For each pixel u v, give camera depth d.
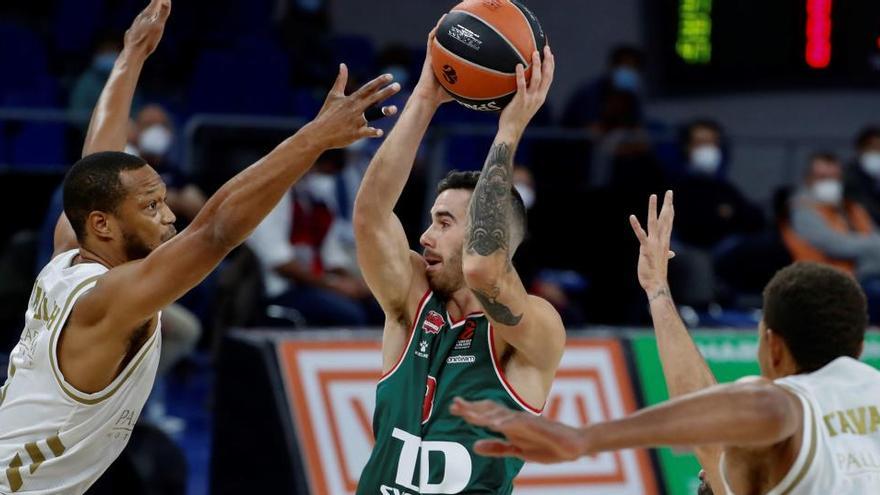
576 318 17.64
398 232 7.90
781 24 22.42
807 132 27.48
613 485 12.91
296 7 24.70
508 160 7.38
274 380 12.30
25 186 18.66
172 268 7.07
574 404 13.05
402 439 7.78
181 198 17.36
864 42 22.09
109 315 7.33
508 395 7.74
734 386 5.68
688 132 21.14
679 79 23.19
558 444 5.30
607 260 18.73
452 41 7.57
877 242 20.00
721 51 22.80
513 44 7.48
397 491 7.75
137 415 8.07
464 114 23.28
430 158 19.61
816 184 19.97
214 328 16.66
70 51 23.98
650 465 13.05
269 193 6.97
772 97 27.39
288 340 12.47
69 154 20.89
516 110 7.46
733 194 20.66
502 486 7.70
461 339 7.86
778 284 6.21
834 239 19.72
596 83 23.81
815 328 6.07
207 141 19.88
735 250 19.88
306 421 12.27
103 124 9.15
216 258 7.07
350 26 27.56
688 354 7.09
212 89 22.53
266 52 23.31
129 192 7.81
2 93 22.00
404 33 27.92
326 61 24.16
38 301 7.83
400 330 8.05
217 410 12.38
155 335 7.82
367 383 12.57
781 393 5.70
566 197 18.84
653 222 7.48
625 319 18.64
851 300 6.12
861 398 5.98
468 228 7.36
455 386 7.76
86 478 7.99
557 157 20.92
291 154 6.96
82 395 7.64
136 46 9.36
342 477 12.22
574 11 28.03
